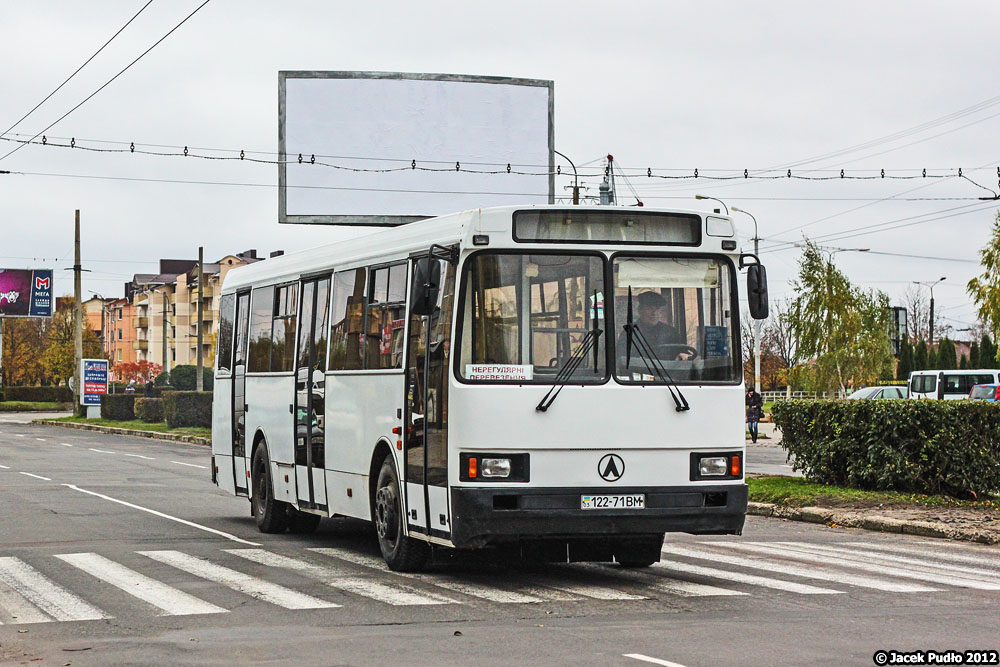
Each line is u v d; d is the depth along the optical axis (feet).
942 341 257.96
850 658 26.84
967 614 32.73
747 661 26.53
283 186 123.75
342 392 46.03
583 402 36.70
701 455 37.52
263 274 56.39
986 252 114.32
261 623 31.71
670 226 38.24
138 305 467.52
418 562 41.04
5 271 271.28
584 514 36.40
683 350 37.88
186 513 63.36
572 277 37.47
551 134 127.95
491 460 36.17
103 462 110.63
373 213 124.88
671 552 47.37
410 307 36.86
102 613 33.40
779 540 52.21
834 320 179.22
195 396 172.35
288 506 53.72
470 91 126.21
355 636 29.76
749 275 38.52
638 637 29.37
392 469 41.47
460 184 126.11
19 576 40.40
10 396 314.14
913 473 62.59
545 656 27.14
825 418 67.31
